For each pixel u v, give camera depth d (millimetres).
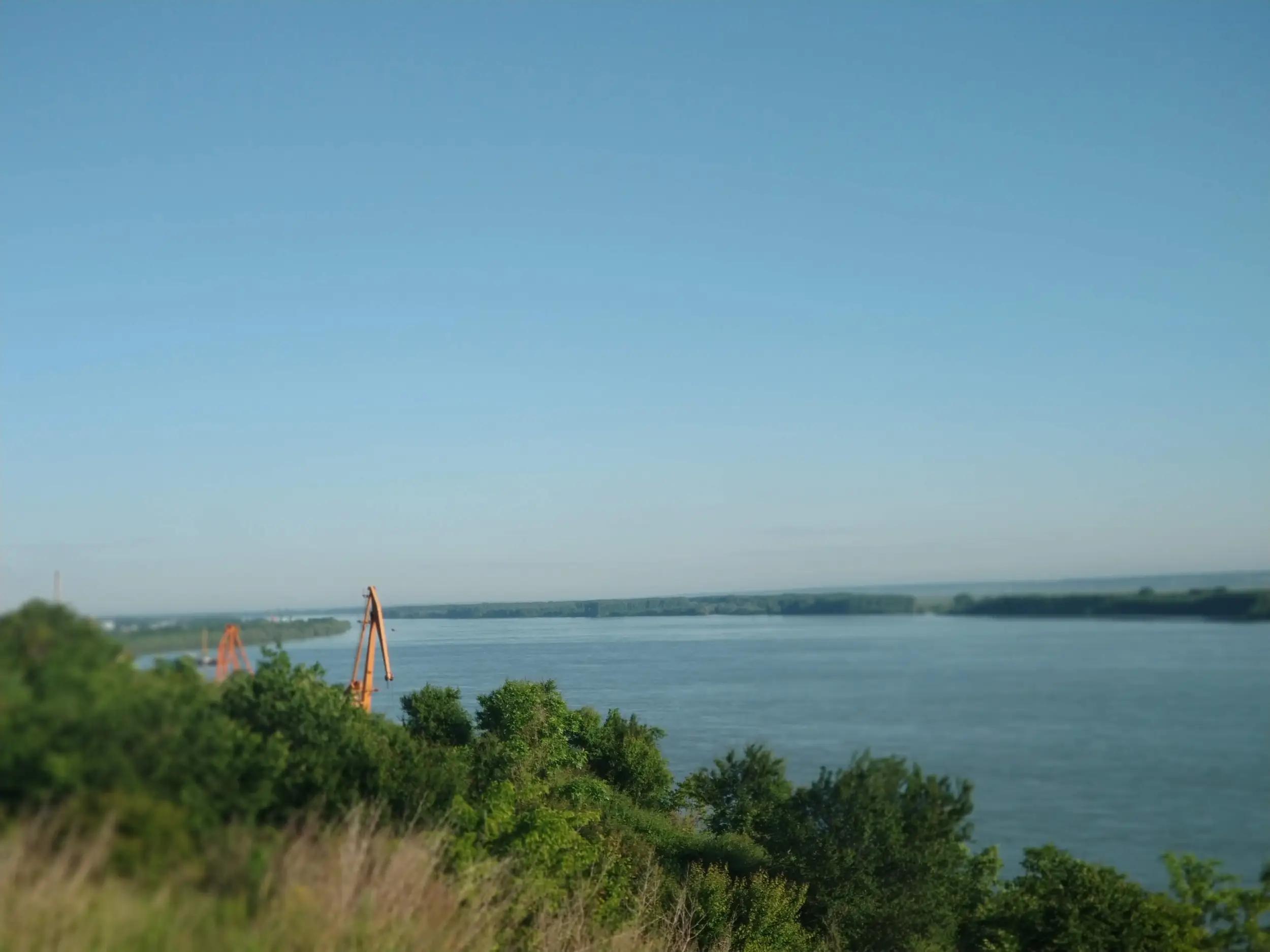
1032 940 16812
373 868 7391
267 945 5688
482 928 8094
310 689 8836
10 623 5371
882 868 17516
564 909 9984
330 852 7105
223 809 6266
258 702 8070
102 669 5539
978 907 17812
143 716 5703
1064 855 16969
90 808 5285
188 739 6035
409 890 7516
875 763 17984
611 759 27766
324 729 8500
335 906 6496
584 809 18703
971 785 17719
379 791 8750
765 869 18328
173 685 6250
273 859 6344
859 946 17203
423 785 10031
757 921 16172
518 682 27703
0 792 5102
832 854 17453
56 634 5422
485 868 9047
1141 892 16500
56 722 5180
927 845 17531
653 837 21391
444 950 7176
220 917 5695
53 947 4848
